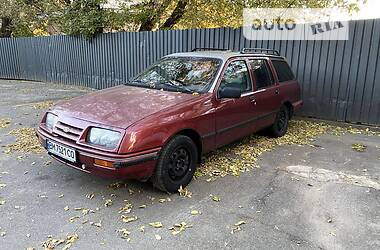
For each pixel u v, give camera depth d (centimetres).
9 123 695
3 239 294
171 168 376
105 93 439
